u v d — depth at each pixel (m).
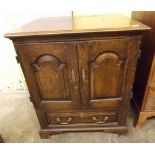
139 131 1.35
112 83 1.05
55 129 1.30
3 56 1.65
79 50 0.90
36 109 1.18
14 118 1.57
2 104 1.76
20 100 1.81
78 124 1.29
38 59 0.95
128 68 0.98
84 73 0.98
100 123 1.28
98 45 0.88
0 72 1.76
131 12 1.34
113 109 1.18
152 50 1.05
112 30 0.81
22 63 0.97
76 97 1.10
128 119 1.47
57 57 0.93
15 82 1.83
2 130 1.44
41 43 0.89
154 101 1.23
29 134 1.39
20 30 0.92
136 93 1.40
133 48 0.90
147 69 1.14
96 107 1.16
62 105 1.15
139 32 0.83
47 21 1.14
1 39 1.55
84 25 0.95
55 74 1.01
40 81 1.05
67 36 0.85
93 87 1.07
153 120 1.46
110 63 0.96
